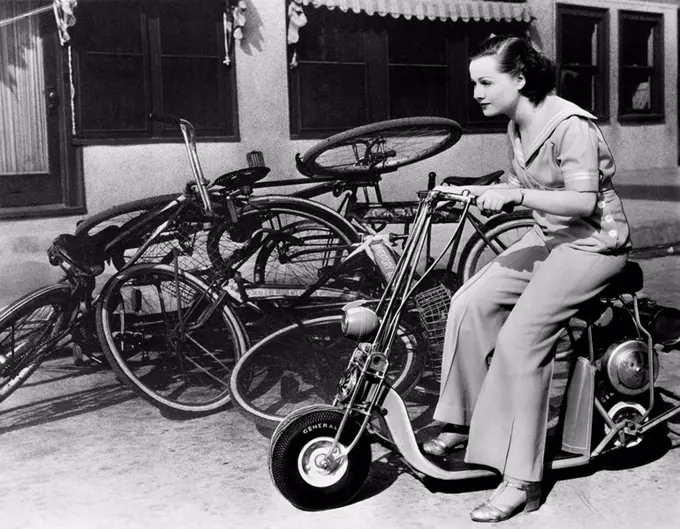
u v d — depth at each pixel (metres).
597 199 2.76
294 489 2.80
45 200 6.57
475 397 3.04
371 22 7.72
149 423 3.80
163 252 4.32
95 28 6.57
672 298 5.82
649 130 9.55
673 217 8.26
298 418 2.79
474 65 2.85
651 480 3.09
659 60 9.57
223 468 3.27
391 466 3.25
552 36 8.57
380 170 4.66
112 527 2.77
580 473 3.16
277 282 4.37
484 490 3.04
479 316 2.98
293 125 7.45
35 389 4.29
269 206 4.23
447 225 6.94
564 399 3.04
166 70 6.86
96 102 6.65
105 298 3.88
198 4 6.89
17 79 6.38
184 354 4.17
